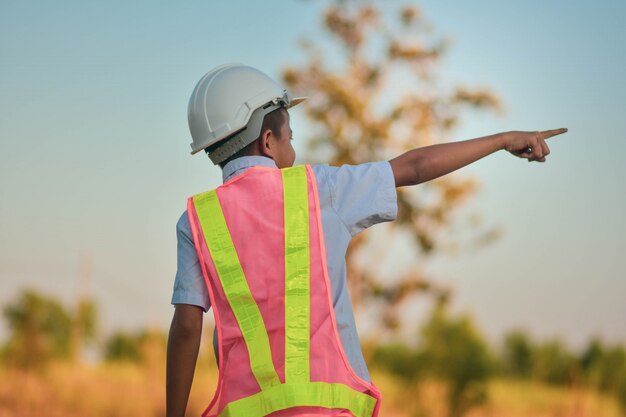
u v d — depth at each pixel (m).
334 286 3.43
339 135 18.22
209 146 3.71
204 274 3.46
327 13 18.55
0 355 19.56
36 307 20.31
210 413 3.44
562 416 17.88
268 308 3.38
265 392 3.30
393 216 3.47
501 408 18.00
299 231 3.42
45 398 18.55
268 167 3.59
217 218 3.48
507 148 3.54
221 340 3.41
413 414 17.84
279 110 3.71
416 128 18.48
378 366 18.55
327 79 18.39
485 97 18.77
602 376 18.50
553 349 19.05
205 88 3.71
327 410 3.28
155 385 19.22
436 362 18.28
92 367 19.92
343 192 3.45
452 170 3.50
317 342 3.34
